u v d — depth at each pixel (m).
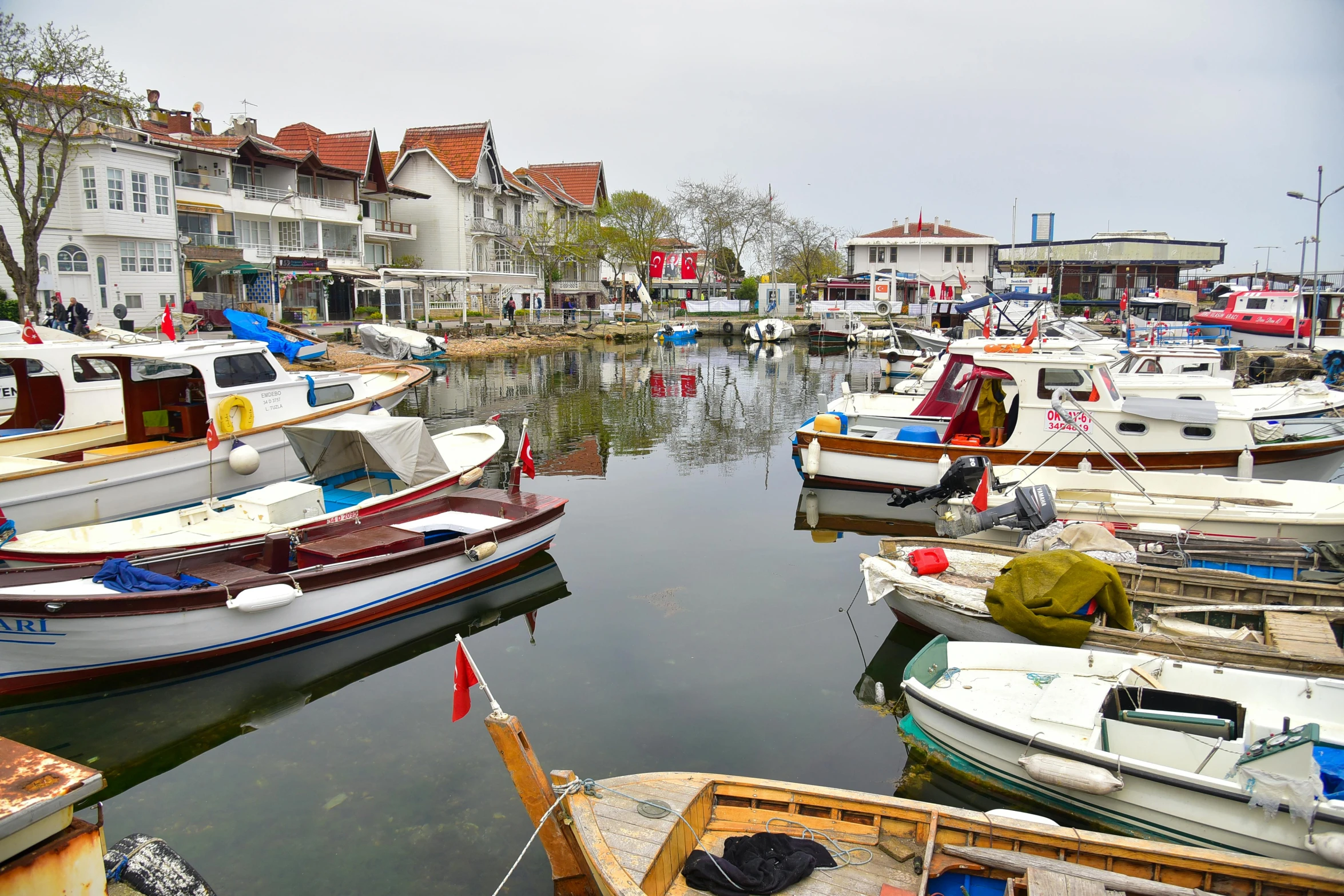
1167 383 16.61
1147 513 11.66
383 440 12.17
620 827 5.39
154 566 9.35
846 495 16.14
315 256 41.91
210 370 13.73
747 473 18.58
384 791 6.91
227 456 13.84
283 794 6.89
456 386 32.19
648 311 65.88
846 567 12.34
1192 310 49.53
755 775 7.10
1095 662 7.59
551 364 41.00
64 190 30.11
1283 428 16.75
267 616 9.12
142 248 31.95
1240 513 11.23
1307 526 10.98
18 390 15.28
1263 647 7.60
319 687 8.81
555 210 66.62
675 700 8.34
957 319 43.31
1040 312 25.86
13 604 7.90
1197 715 6.74
